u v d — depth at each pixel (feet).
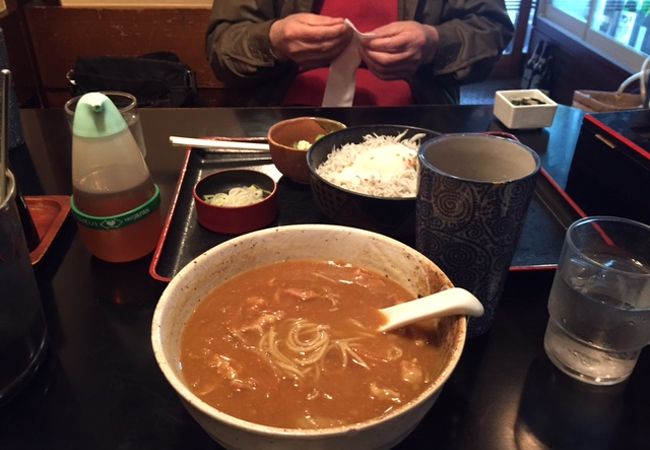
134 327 2.81
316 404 2.00
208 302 2.40
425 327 2.30
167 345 2.04
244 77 6.82
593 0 11.25
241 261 2.52
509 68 14.47
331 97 6.00
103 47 8.97
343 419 1.95
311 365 2.14
